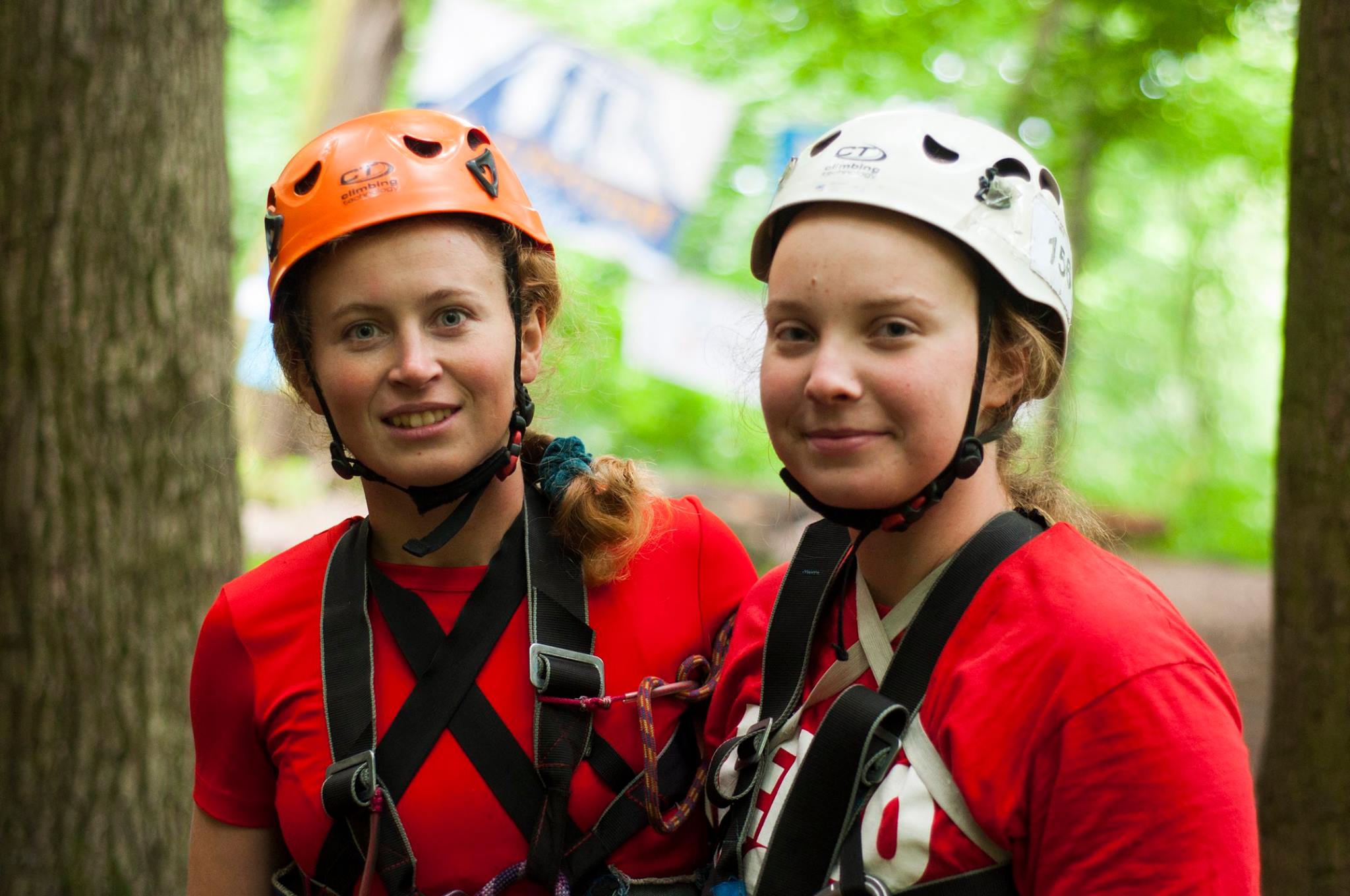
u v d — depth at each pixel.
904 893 1.45
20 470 3.13
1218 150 10.40
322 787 1.70
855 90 9.93
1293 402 2.83
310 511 8.26
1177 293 18.36
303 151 1.76
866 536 1.58
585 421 12.83
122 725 3.18
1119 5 7.86
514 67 8.07
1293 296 2.84
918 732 1.50
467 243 1.71
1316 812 2.76
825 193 1.48
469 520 1.82
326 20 10.60
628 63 8.03
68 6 3.12
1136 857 1.36
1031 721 1.42
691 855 1.84
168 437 3.23
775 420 1.54
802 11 9.30
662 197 8.14
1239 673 8.41
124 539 3.18
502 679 1.78
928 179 1.48
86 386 3.15
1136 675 1.38
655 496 1.97
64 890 3.15
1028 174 1.56
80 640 3.15
